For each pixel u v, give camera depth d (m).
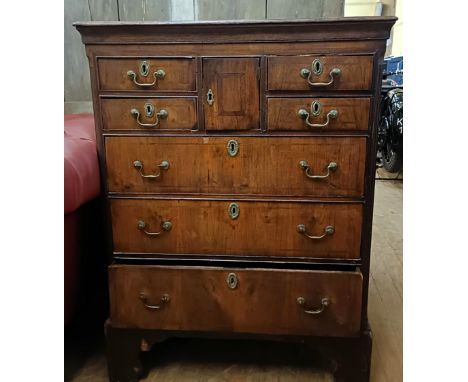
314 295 1.06
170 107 1.00
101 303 1.50
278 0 1.55
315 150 1.00
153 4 1.60
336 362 1.11
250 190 1.04
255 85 0.97
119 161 1.06
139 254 1.11
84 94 1.71
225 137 1.01
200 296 1.09
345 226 1.04
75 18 1.63
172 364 1.25
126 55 0.98
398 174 3.39
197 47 0.96
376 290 1.67
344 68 0.94
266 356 1.29
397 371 1.20
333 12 1.54
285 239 1.06
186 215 1.07
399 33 3.98
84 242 1.22
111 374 1.16
